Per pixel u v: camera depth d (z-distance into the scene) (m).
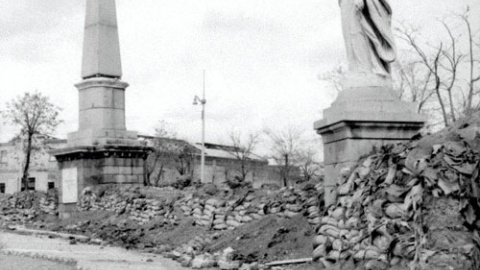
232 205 19.31
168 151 56.28
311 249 13.75
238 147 66.62
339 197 11.77
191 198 21.95
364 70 12.66
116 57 29.98
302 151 70.38
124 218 25.42
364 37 12.68
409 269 9.01
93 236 23.86
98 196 27.88
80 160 29.05
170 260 17.14
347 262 10.76
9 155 70.12
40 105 51.84
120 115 29.70
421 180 9.22
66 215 29.45
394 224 9.84
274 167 59.47
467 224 8.48
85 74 29.98
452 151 9.08
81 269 14.19
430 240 8.50
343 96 12.64
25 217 32.44
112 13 30.12
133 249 20.36
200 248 17.91
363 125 12.16
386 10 12.77
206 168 57.72
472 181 8.74
